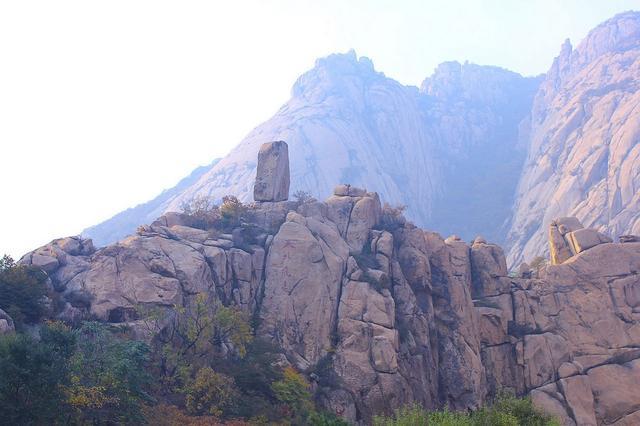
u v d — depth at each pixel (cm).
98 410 3562
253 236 6309
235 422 4097
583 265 7288
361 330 5697
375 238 6638
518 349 6762
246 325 5106
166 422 3847
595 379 6625
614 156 18112
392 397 5400
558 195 19088
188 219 6444
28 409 3131
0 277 4666
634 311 7062
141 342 4059
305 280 5903
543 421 4272
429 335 6250
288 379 4959
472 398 6125
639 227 14838
